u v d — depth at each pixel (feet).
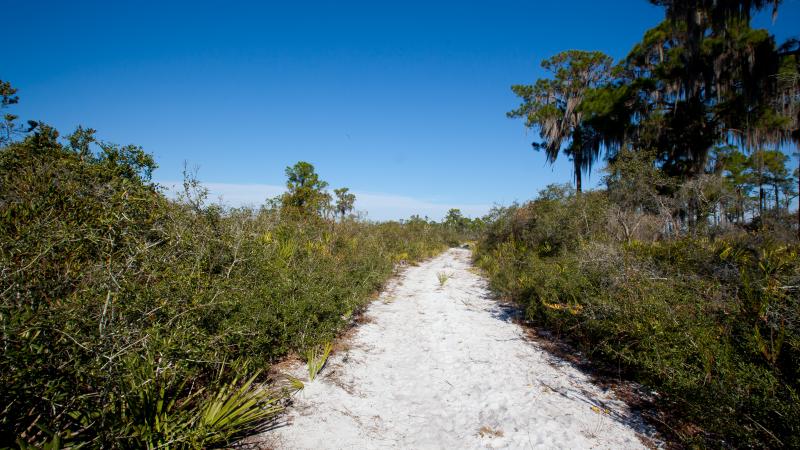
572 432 11.12
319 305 17.04
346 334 19.07
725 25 39.78
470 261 59.62
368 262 30.55
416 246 61.26
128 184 11.93
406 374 15.19
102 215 10.02
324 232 31.83
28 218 9.68
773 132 46.29
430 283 36.70
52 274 7.79
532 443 10.61
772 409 8.82
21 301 6.44
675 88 49.67
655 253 20.99
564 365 16.25
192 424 8.82
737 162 72.64
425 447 10.39
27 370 5.78
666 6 46.11
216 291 12.32
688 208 33.40
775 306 11.76
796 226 32.55
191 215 15.85
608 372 15.37
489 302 28.40
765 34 41.68
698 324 12.63
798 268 13.61
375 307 25.41
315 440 10.10
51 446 6.09
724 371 10.08
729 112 48.55
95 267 8.06
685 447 10.28
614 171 36.01
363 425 11.23
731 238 22.91
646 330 13.35
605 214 33.40
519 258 36.09
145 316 8.43
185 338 9.05
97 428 7.04
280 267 19.02
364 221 48.67
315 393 12.61
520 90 72.08
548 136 69.36
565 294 19.81
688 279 16.56
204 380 11.49
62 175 11.60
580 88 65.82
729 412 9.57
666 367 11.69
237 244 16.12
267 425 10.47
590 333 17.38
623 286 16.78
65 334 6.24
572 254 27.81
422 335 20.04
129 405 7.66
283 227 25.98
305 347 15.29
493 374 15.29
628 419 11.87
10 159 11.96
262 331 13.25
